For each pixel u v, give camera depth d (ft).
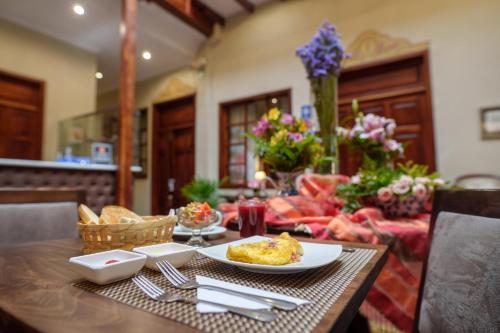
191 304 1.34
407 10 11.28
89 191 9.34
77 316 1.22
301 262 1.97
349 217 4.20
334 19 12.86
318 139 5.09
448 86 10.36
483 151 9.68
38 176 8.18
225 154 15.84
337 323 1.19
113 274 1.63
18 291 1.53
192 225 2.87
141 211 18.20
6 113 12.47
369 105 11.94
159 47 15.75
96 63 15.30
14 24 12.70
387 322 3.99
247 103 15.39
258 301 1.35
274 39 14.57
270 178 5.52
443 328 2.18
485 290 1.89
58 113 13.89
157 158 18.30
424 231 3.64
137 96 19.31
